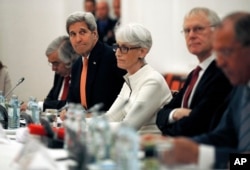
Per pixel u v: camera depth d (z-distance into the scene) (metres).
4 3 7.39
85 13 4.49
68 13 7.88
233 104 2.53
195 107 3.18
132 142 2.10
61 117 3.97
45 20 7.59
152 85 3.74
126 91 3.96
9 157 2.91
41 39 7.57
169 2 7.64
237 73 2.24
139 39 3.78
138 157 2.14
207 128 3.15
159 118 3.51
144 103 3.71
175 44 7.55
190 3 7.34
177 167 2.07
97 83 4.45
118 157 2.10
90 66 4.50
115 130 2.27
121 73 4.40
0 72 5.70
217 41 2.22
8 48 7.43
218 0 7.02
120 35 3.81
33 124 3.27
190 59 7.36
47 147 3.02
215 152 2.20
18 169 2.49
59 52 4.93
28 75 7.49
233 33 2.18
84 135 2.44
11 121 4.20
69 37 4.64
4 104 4.35
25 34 7.48
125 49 3.81
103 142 2.27
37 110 4.05
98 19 8.45
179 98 3.52
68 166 2.30
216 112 2.97
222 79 3.12
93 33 4.48
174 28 7.59
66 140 2.70
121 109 3.94
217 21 3.22
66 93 5.06
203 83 3.21
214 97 3.12
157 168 2.05
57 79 5.19
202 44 3.21
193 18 3.25
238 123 2.47
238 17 2.20
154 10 7.77
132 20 8.09
